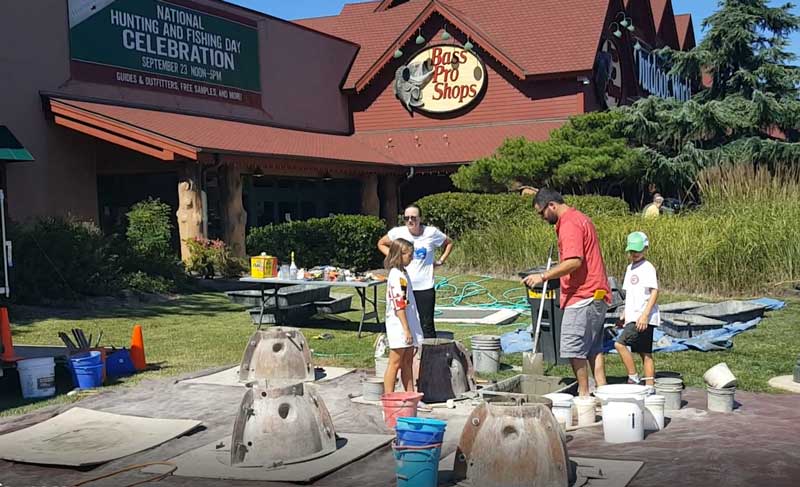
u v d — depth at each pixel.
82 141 19.53
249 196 23.66
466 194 22.53
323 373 9.75
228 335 12.56
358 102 29.91
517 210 21.72
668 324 11.48
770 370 9.48
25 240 14.97
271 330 9.55
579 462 6.10
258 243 20.19
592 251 7.46
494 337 9.86
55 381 9.72
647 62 33.16
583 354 7.50
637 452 6.36
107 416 7.81
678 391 7.70
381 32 31.48
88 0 19.45
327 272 12.66
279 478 5.99
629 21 30.27
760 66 28.19
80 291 15.48
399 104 29.31
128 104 20.38
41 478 6.25
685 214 19.02
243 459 6.38
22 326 12.92
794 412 7.55
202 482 6.01
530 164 22.73
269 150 21.11
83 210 19.53
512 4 29.89
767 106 26.03
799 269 15.19
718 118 25.80
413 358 8.34
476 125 28.23
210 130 20.88
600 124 24.36
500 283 17.88
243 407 6.47
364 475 6.13
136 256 17.31
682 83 35.75
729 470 5.82
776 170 20.05
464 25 27.80
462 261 19.67
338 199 27.30
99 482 6.09
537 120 27.41
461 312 14.66
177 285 17.53
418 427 5.64
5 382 9.59
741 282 15.30
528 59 27.41
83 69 19.34
